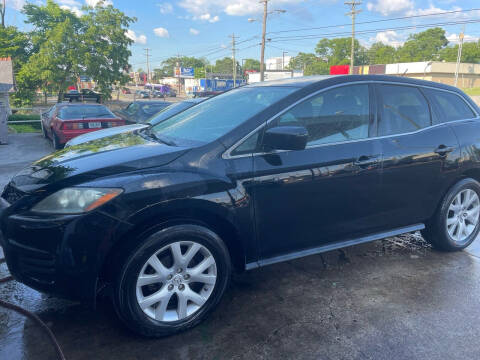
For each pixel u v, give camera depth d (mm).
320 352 2436
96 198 2303
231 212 2629
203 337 2574
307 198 2930
